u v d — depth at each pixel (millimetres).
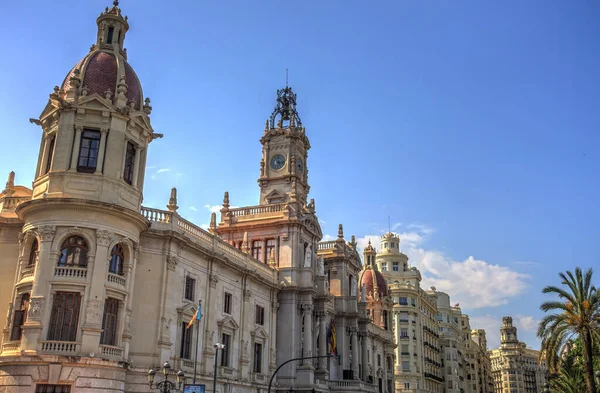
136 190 47906
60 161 45094
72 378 39719
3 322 45812
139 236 48719
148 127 49750
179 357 50094
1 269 47219
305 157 85000
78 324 41312
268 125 84875
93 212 43625
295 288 70938
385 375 104062
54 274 42031
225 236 75688
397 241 158375
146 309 48250
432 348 146625
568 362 75500
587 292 58125
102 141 45875
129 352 46438
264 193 80875
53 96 45719
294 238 72562
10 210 49656
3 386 40000
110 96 47250
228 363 58594
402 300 134625
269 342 67750
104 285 42969
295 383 68562
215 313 56938
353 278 93062
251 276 63812
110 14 52719
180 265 52156
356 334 87625
